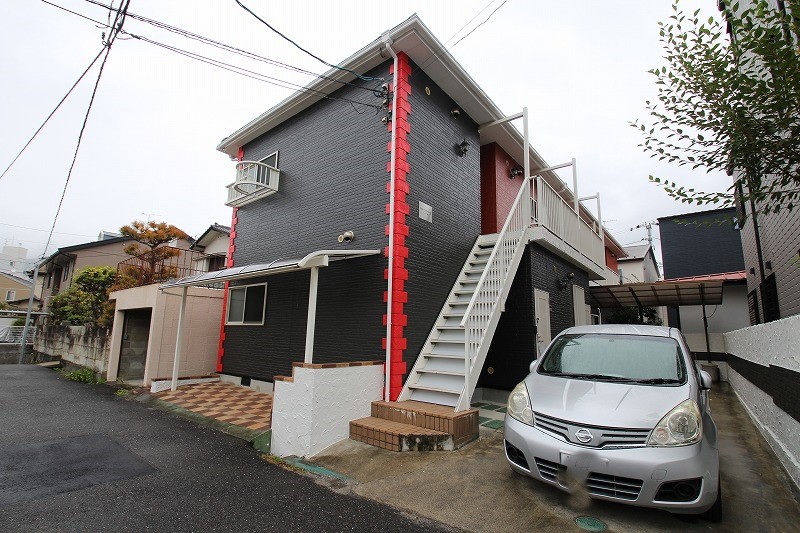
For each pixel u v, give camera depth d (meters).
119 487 3.58
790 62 2.58
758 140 2.84
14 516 2.99
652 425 2.91
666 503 2.72
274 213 8.28
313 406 4.52
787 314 6.54
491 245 7.96
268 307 7.98
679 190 3.30
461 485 3.61
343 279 6.47
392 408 5.04
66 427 5.43
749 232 9.21
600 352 4.05
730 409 6.88
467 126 8.11
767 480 3.72
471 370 5.30
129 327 9.85
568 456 2.97
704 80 2.98
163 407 6.77
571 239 8.79
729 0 2.94
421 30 6.04
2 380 9.52
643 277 20.28
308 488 3.68
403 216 6.04
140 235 12.75
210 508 3.23
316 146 7.57
